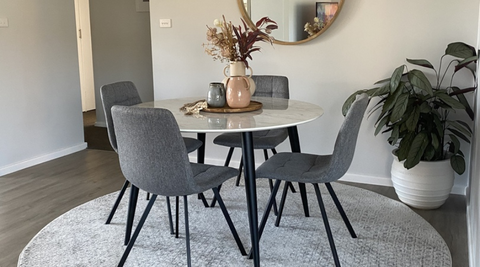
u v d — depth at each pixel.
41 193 3.47
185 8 3.95
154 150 1.98
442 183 2.92
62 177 3.87
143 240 2.63
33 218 2.99
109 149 4.84
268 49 3.72
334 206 3.10
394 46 3.33
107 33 5.72
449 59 3.20
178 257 2.43
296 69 3.66
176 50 4.07
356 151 3.60
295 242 2.59
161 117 1.89
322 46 3.54
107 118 2.72
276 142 3.01
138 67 5.65
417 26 3.24
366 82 3.47
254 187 2.29
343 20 3.44
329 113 3.63
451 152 3.06
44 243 2.59
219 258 2.42
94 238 2.66
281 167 2.41
